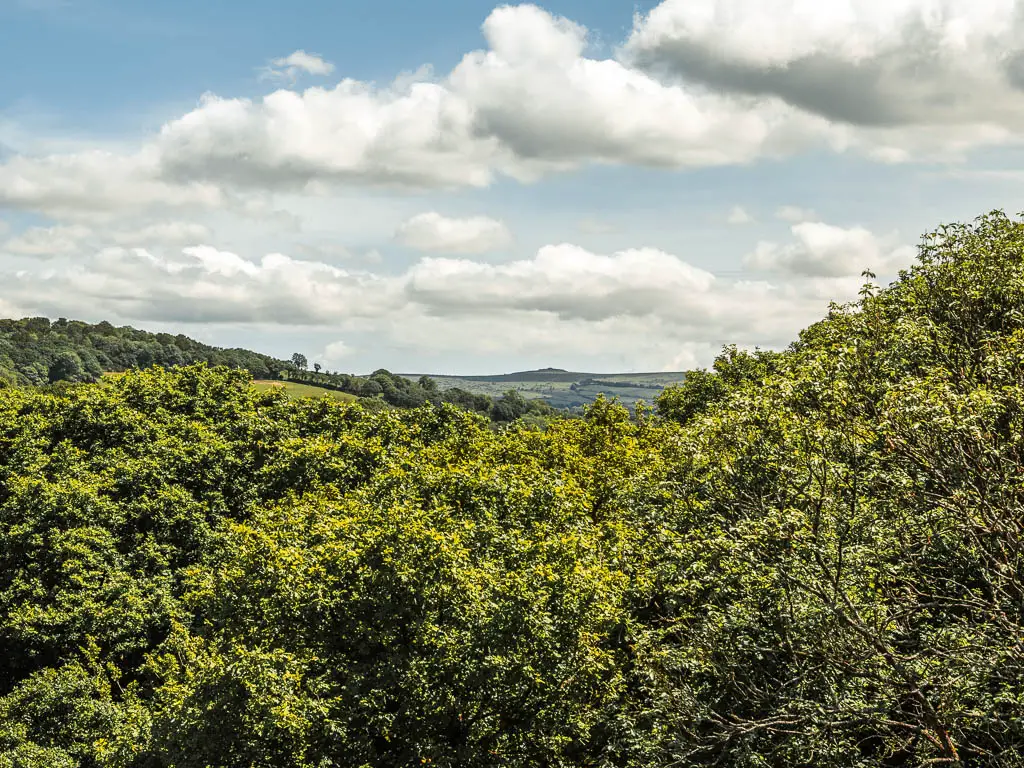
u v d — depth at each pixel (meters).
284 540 35.22
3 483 62.00
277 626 31.05
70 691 47.34
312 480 56.44
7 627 52.28
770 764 18.33
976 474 17.19
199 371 80.31
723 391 60.09
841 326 28.02
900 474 18.09
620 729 24.03
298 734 27.16
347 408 72.12
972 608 16.89
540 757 27.94
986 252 30.28
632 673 23.44
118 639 52.75
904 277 32.59
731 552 18.98
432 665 28.58
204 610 35.62
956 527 17.64
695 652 19.86
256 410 74.75
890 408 17.95
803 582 17.08
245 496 61.19
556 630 27.75
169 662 42.94
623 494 28.59
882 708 16.81
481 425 69.25
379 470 48.44
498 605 28.38
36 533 56.53
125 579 54.25
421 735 28.44
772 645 19.33
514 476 42.03
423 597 29.33
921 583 19.16
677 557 22.12
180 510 58.91
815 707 17.30
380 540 30.95
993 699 15.65
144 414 72.88
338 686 28.70
